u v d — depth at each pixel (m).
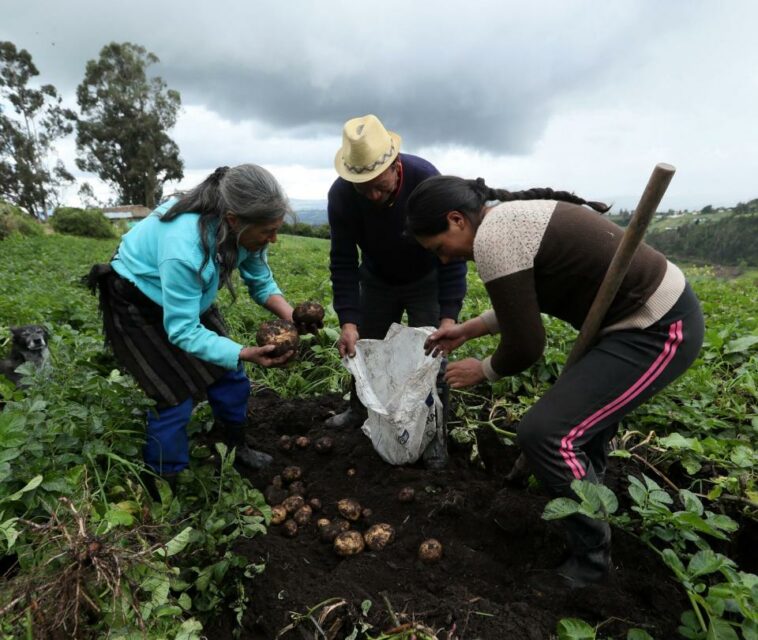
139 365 2.50
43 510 2.06
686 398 3.38
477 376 2.21
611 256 1.82
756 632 1.69
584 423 1.92
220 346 2.35
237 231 2.30
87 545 1.65
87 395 2.67
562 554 2.32
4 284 8.15
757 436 3.04
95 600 1.65
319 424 3.53
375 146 2.56
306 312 2.85
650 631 1.93
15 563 1.88
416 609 2.02
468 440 3.09
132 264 2.40
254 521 2.42
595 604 2.00
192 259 2.22
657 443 3.05
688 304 1.87
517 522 2.42
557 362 3.76
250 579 2.20
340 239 3.17
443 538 2.46
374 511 2.68
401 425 2.68
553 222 1.83
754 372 3.76
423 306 3.39
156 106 51.47
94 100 49.69
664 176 1.53
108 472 2.33
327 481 2.95
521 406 3.49
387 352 2.99
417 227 2.01
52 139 51.44
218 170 2.34
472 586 2.19
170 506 2.38
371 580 2.21
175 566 2.17
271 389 4.10
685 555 2.16
